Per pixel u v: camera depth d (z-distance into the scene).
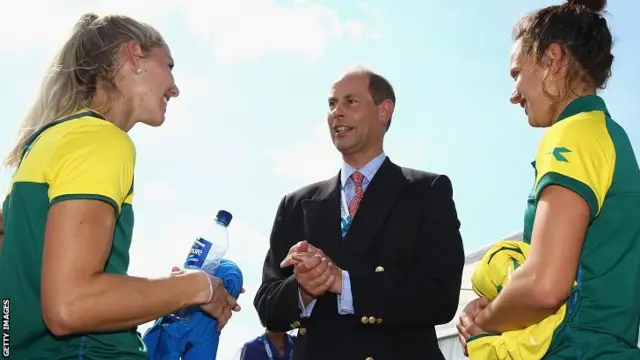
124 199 2.35
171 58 2.72
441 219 3.78
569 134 2.30
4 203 2.41
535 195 2.31
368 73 4.30
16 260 2.25
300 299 3.63
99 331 2.18
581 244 2.19
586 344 2.22
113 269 2.31
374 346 3.54
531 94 2.56
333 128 4.18
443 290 3.59
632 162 2.36
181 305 2.38
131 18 2.65
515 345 2.24
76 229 2.12
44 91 2.54
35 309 2.22
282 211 4.10
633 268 2.28
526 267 2.21
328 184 4.09
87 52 2.53
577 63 2.50
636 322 2.31
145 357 2.41
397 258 3.72
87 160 2.21
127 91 2.57
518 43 2.63
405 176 3.99
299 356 3.66
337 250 3.78
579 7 2.57
